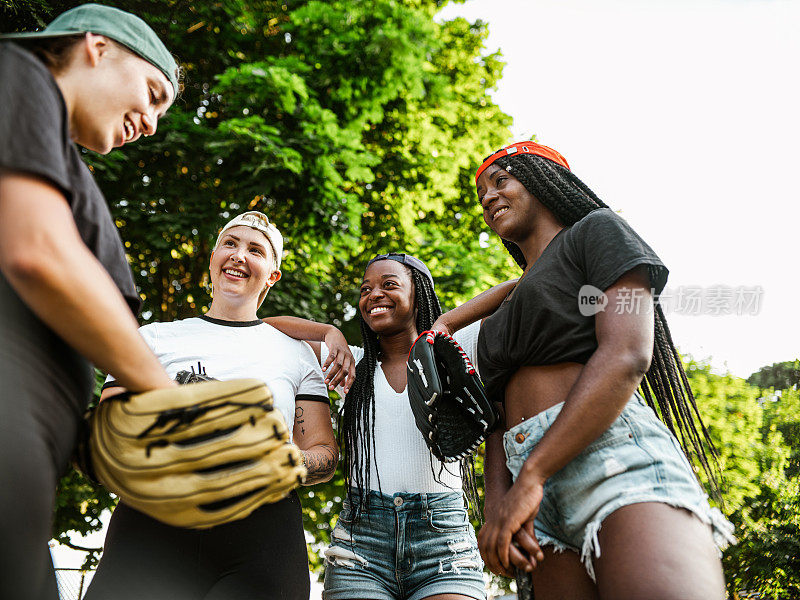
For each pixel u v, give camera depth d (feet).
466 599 7.16
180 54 20.97
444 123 27.35
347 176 20.22
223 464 3.46
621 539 4.36
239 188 18.99
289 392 7.35
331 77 21.33
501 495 5.64
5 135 3.17
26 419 3.11
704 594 3.99
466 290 22.49
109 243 3.96
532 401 5.29
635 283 4.85
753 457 36.37
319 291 20.97
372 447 7.87
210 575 5.83
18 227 3.07
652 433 4.84
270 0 22.34
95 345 3.29
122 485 3.49
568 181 6.13
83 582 24.43
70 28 4.09
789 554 35.19
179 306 21.12
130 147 18.47
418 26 22.15
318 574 23.66
